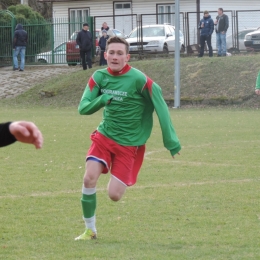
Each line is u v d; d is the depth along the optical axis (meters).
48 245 13.98
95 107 13.70
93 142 14.12
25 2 122.12
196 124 42.56
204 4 91.75
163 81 61.78
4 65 83.50
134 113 14.04
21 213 17.41
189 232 15.12
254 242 14.12
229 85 58.62
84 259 12.80
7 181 22.55
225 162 26.70
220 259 12.73
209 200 18.94
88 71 66.50
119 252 13.29
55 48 81.25
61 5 101.12
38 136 5.65
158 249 13.55
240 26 90.75
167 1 94.94
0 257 12.98
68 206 18.38
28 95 64.12
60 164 26.69
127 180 14.00
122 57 13.97
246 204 18.33
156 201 18.88
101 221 16.33
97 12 98.88
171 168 25.28
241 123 42.91
